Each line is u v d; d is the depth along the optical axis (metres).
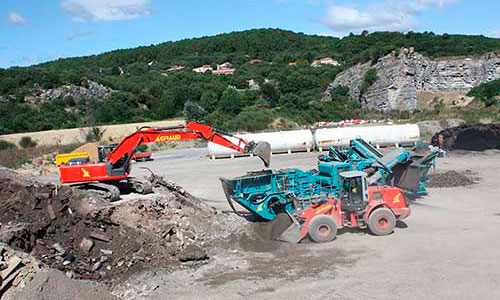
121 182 16.64
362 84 70.62
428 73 70.06
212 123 61.03
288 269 11.47
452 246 12.52
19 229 11.12
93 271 11.06
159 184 17.61
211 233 14.61
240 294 10.09
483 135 32.00
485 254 11.78
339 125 55.84
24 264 9.66
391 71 67.81
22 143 51.72
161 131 15.95
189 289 10.48
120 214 13.89
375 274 10.84
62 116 64.06
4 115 61.59
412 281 10.33
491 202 17.66
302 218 13.77
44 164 39.91
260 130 56.94
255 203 15.00
